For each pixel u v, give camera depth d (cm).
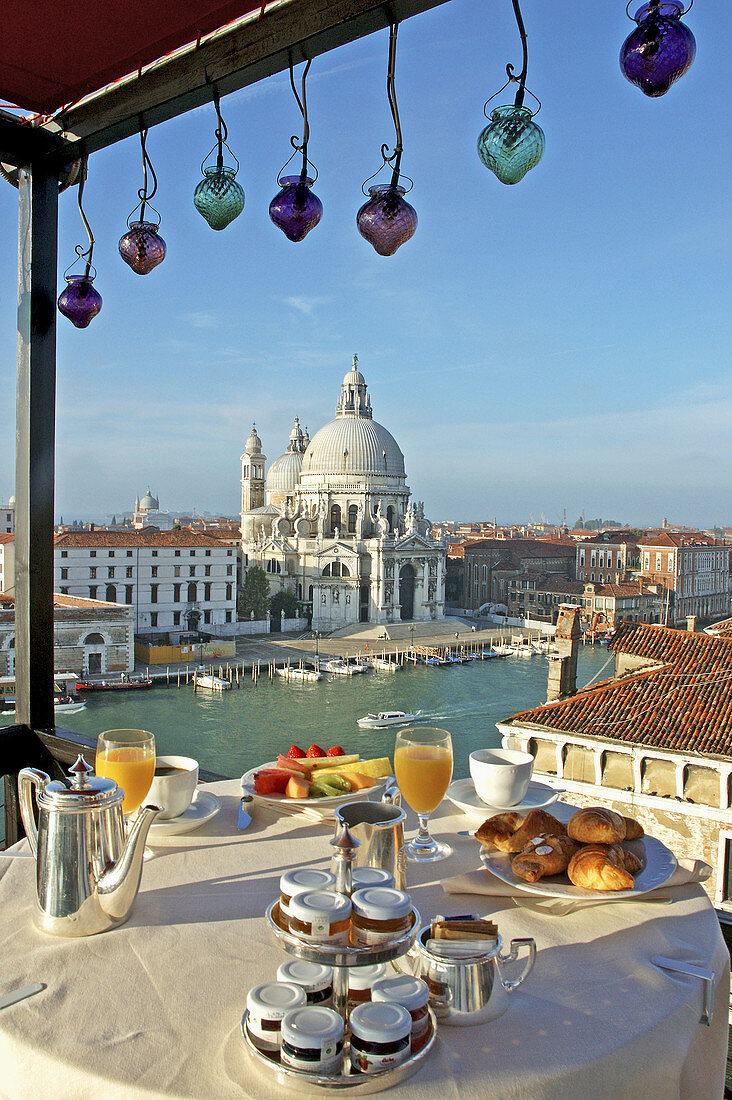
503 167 118
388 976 83
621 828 113
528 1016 82
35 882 106
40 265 162
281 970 80
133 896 100
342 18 118
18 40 134
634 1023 82
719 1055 92
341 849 85
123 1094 72
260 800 137
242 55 128
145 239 160
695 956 95
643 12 106
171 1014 82
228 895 108
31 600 164
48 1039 78
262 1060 73
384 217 129
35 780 107
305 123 135
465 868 117
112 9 125
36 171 161
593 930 100
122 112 146
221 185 145
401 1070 73
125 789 122
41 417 163
